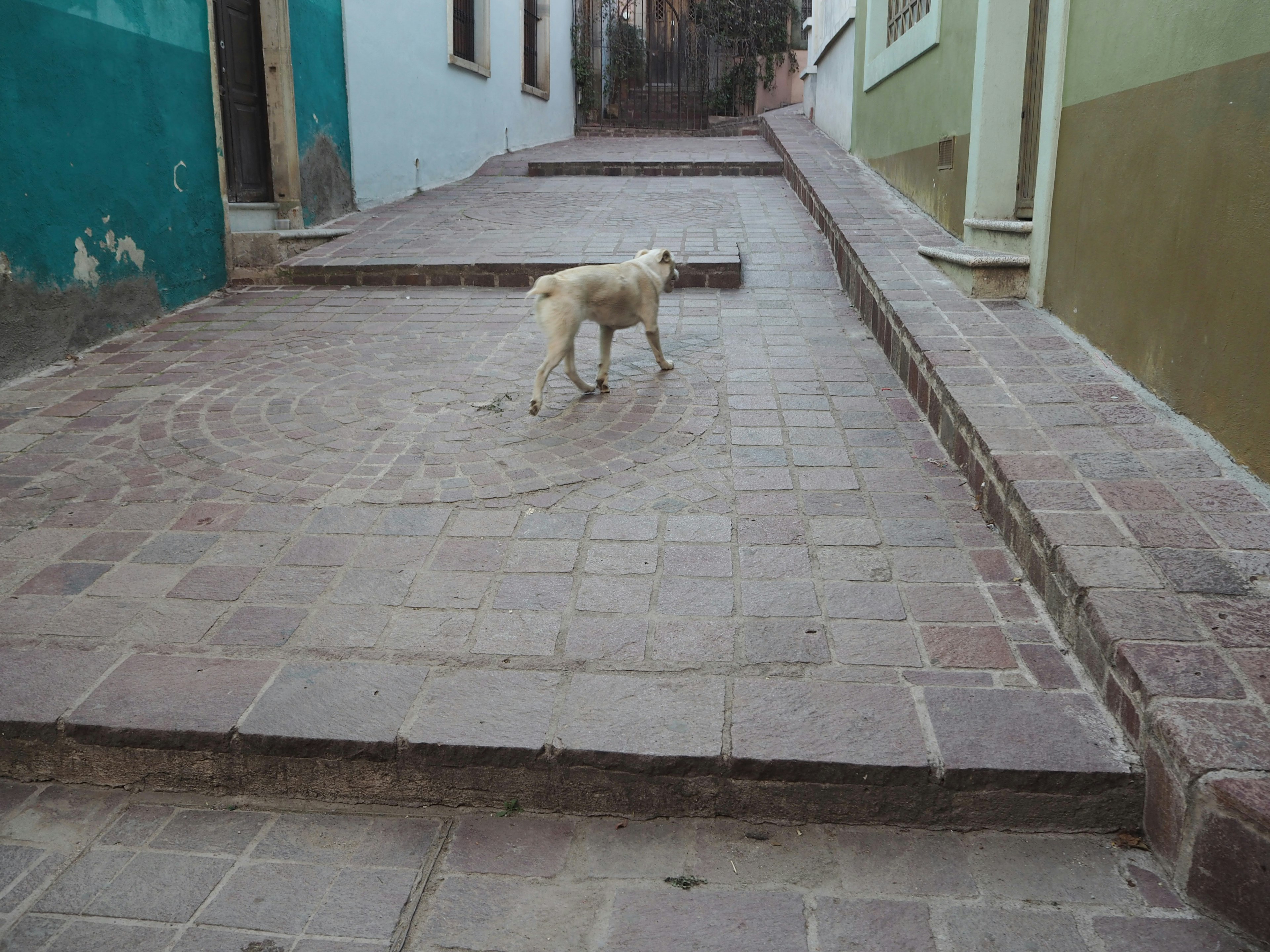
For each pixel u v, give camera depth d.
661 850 2.27
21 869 2.21
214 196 7.33
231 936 2.01
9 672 2.64
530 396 4.93
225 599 3.02
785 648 2.73
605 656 2.70
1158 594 2.58
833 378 5.09
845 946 1.98
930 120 7.70
